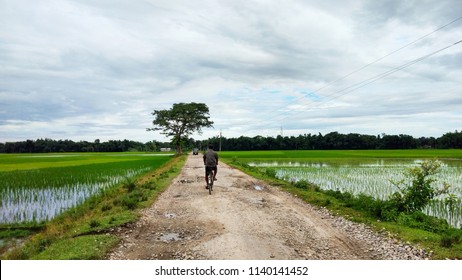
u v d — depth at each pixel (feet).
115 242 28.96
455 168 136.15
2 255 30.50
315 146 523.70
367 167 138.92
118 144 585.22
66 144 574.15
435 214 44.83
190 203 47.78
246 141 531.09
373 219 38.55
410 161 195.62
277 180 78.28
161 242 29.76
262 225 34.73
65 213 46.03
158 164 147.84
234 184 69.87
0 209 50.60
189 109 310.86
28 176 92.99
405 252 27.20
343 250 27.94
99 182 79.82
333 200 50.08
